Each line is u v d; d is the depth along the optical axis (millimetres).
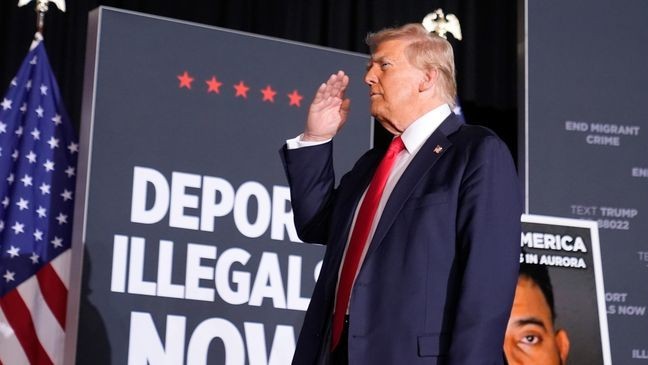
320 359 1890
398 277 1793
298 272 3559
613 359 3803
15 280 3453
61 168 3602
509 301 1761
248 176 3535
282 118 3611
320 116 2176
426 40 2027
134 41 3432
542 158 3842
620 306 3848
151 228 3367
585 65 3949
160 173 3404
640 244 3904
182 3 4363
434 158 1904
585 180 3877
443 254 1801
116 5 4270
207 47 3539
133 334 3293
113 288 3283
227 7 4398
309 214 2164
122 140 3369
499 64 4742
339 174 3646
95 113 3344
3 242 3473
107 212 3311
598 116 3932
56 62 4141
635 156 3951
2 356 3400
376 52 2045
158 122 3430
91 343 3227
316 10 4504
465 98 4629
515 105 4734
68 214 3576
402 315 1765
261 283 3502
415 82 2006
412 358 1739
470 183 1823
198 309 3398
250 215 3520
